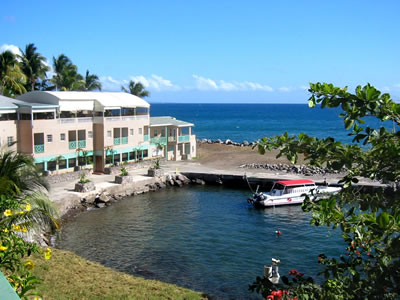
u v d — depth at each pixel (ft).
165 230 115.75
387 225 17.34
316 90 22.02
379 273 20.88
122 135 194.29
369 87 20.39
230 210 140.56
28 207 43.62
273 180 175.63
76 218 127.54
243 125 586.04
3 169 57.21
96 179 167.32
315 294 25.81
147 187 170.19
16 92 210.38
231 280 81.35
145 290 68.23
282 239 107.55
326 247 100.32
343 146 23.49
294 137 24.62
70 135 178.19
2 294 11.30
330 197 22.68
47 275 67.92
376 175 21.79
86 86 280.51
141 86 307.17
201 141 332.39
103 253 96.12
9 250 29.81
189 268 87.45
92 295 62.39
